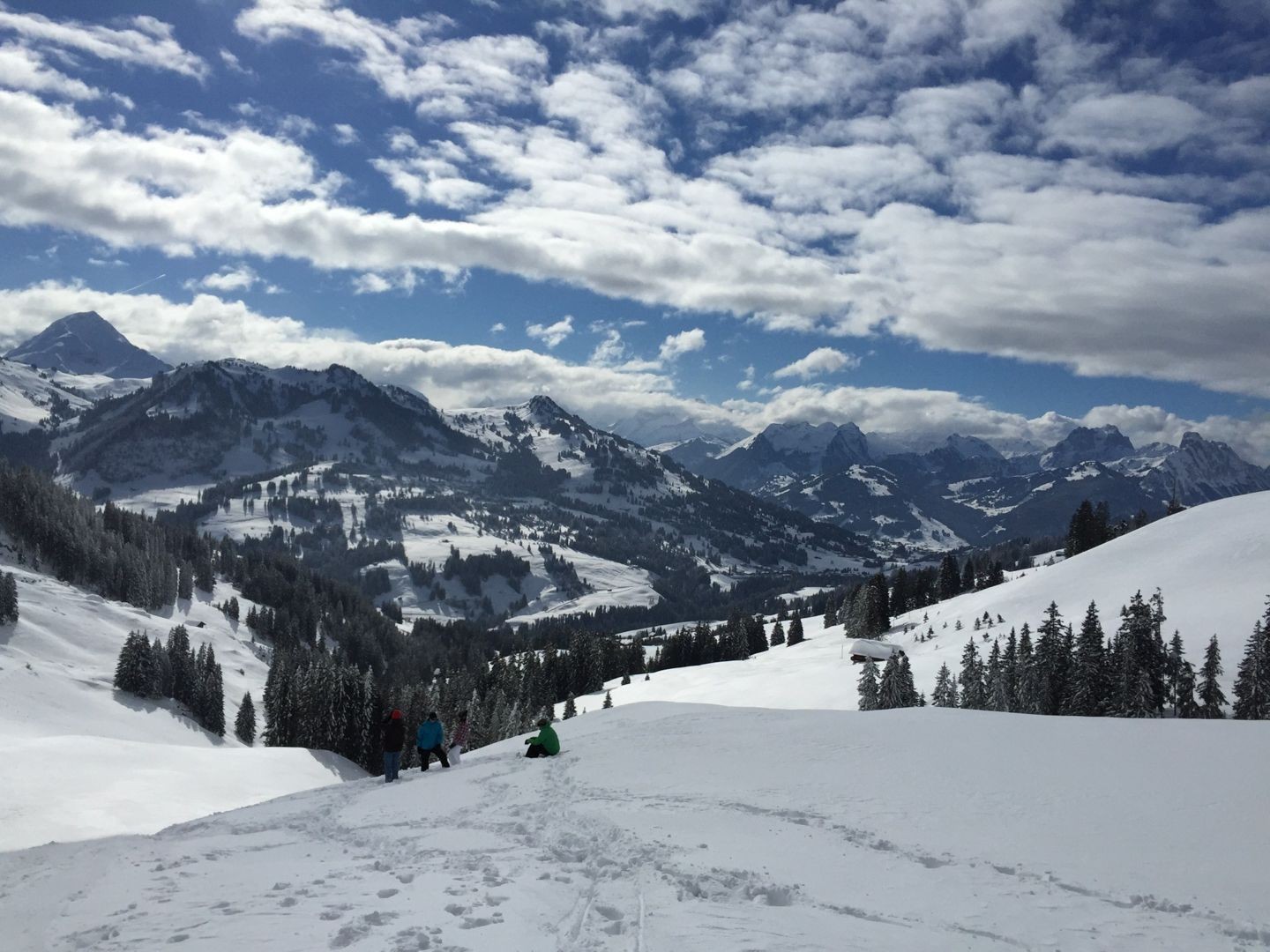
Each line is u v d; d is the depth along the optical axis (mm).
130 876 14797
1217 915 11805
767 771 21953
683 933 10500
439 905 11867
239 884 13602
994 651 95062
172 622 197250
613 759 25500
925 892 12711
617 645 188000
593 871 13836
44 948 10656
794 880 13164
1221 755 19844
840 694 109125
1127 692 81000
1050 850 14773
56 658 144250
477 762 29500
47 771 44938
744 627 197250
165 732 124812
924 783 19656
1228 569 107125
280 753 78375
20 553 194375
